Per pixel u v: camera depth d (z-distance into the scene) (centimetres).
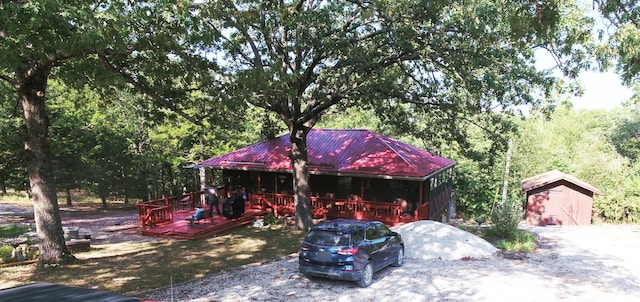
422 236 1355
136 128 3080
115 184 3222
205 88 1215
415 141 3688
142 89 1117
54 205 1138
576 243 1586
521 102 1427
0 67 817
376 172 1836
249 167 2144
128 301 379
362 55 1412
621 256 1336
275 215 2088
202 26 1120
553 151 3866
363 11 1455
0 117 2109
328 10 1430
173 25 1018
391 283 991
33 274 1042
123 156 3089
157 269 1144
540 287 958
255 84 1098
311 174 2106
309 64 1672
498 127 1714
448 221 2738
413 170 1794
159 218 1786
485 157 1877
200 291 930
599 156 3369
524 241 1509
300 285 977
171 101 1198
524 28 773
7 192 3678
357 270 938
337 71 1686
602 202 2397
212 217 1880
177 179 3897
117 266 1170
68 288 399
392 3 1375
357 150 2062
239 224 1867
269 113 2509
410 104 1875
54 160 2569
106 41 809
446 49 1345
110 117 2967
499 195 3684
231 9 1294
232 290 937
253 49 1545
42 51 822
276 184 2209
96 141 2884
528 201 2461
